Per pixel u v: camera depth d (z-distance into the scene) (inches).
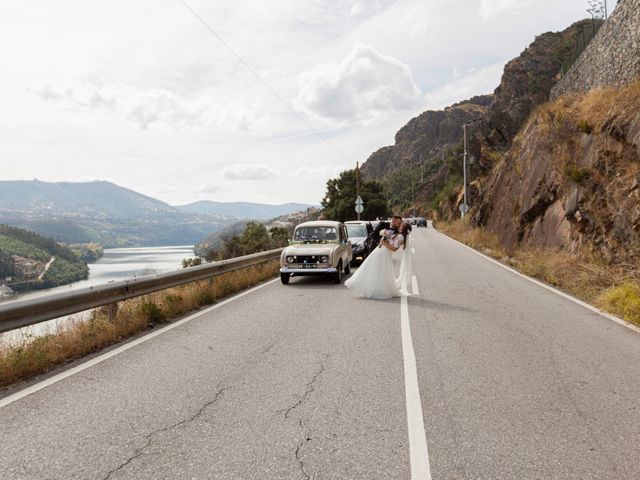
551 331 288.2
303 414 165.0
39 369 222.7
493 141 2394.2
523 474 123.6
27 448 141.2
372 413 165.0
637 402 173.5
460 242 1261.1
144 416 165.0
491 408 168.7
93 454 136.9
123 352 253.0
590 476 122.5
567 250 559.5
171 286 382.9
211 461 132.2
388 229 430.3
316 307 379.9
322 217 2955.2
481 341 264.8
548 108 847.1
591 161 572.7
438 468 127.0
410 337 275.4
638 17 731.4
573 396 179.8
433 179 5344.5
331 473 124.7
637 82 562.3
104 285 300.0
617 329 293.1
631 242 428.8
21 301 235.9
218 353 247.4
